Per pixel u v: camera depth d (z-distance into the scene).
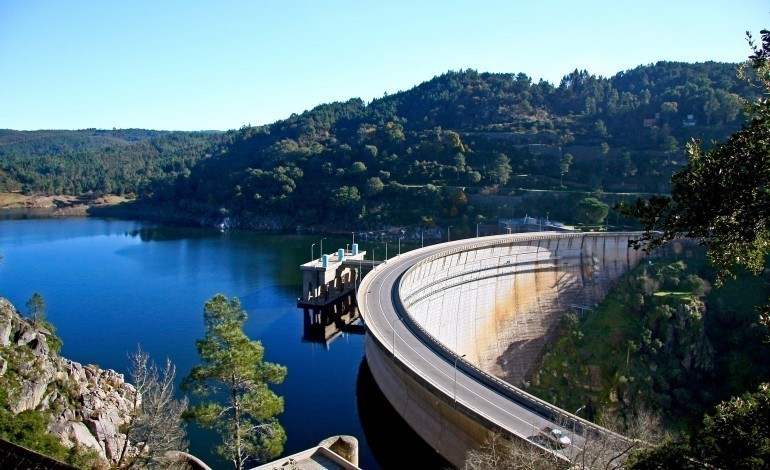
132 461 46.03
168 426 47.75
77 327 108.19
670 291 120.31
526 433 47.97
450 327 112.69
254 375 45.44
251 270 163.00
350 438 53.50
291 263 173.75
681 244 133.12
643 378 101.88
